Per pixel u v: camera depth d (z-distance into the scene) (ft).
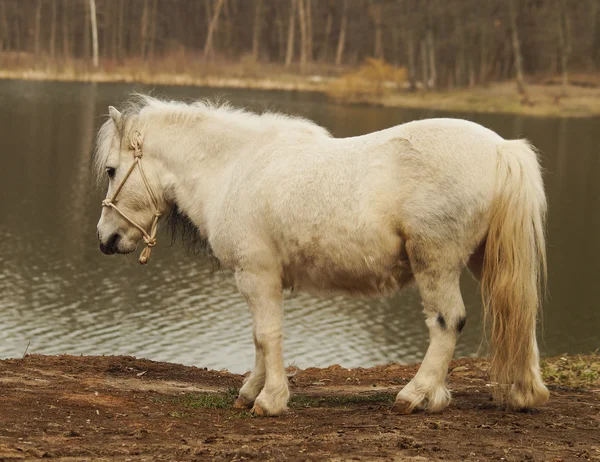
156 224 21.52
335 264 18.42
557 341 47.47
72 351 42.70
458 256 17.79
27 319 48.37
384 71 207.82
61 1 277.44
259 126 20.22
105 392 21.27
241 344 44.27
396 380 24.63
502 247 17.53
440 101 184.14
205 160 20.74
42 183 88.48
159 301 52.80
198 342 44.60
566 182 97.30
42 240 66.80
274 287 19.26
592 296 55.67
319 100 176.45
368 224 17.85
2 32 271.08
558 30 241.35
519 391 18.57
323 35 310.86
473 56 250.16
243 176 19.53
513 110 172.76
